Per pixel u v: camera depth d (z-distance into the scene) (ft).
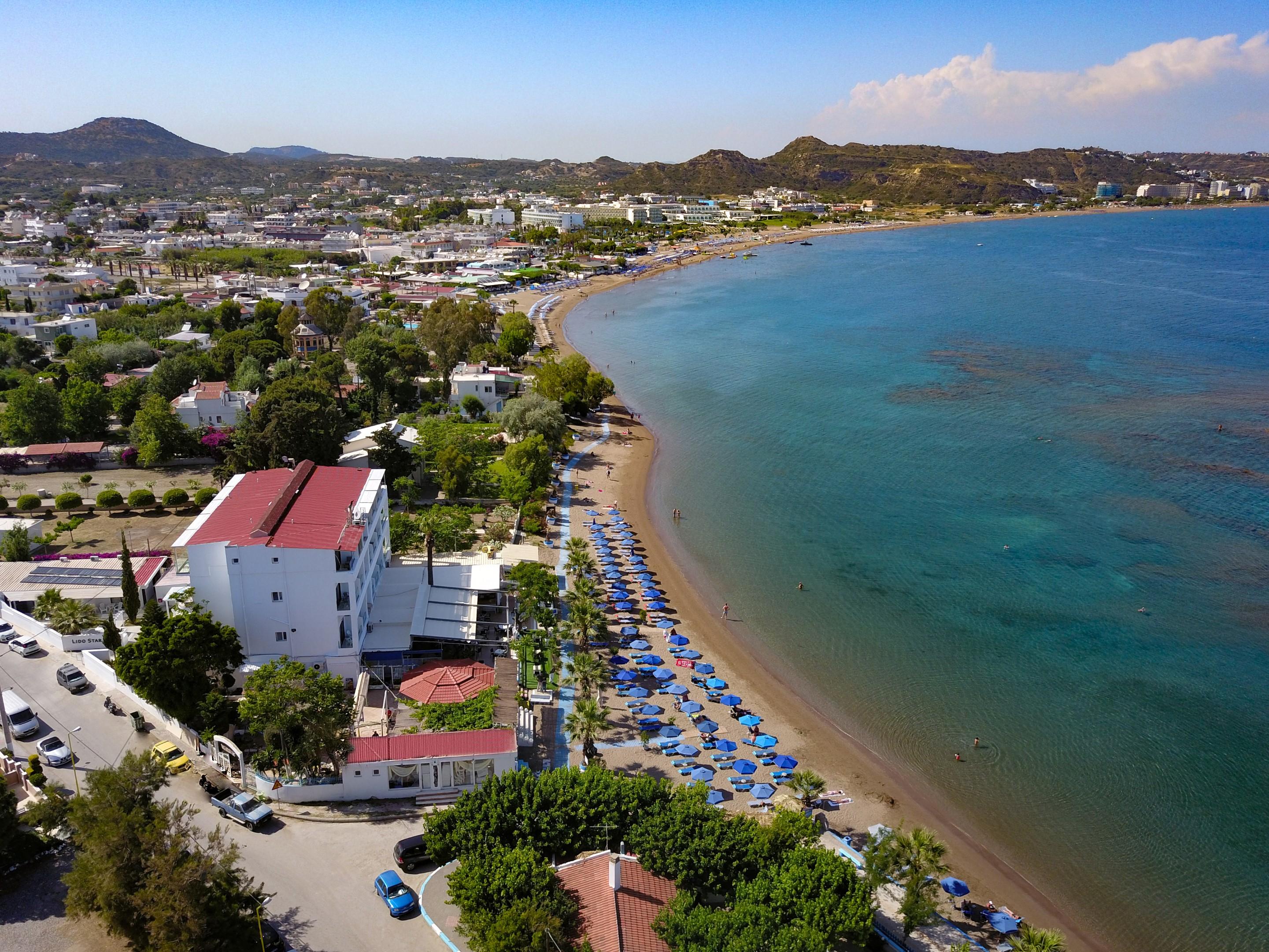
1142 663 372.38
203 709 270.87
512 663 317.83
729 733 314.14
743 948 185.78
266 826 242.99
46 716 287.07
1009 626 401.49
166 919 182.70
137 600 338.54
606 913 200.44
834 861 217.77
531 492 513.04
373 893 220.23
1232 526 502.79
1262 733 327.67
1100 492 554.05
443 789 258.57
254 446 494.18
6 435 583.58
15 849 222.28
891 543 486.38
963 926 234.79
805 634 392.47
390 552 398.21
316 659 313.53
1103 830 279.90
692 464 611.47
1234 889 257.96
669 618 399.24
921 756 312.91
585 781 239.30
